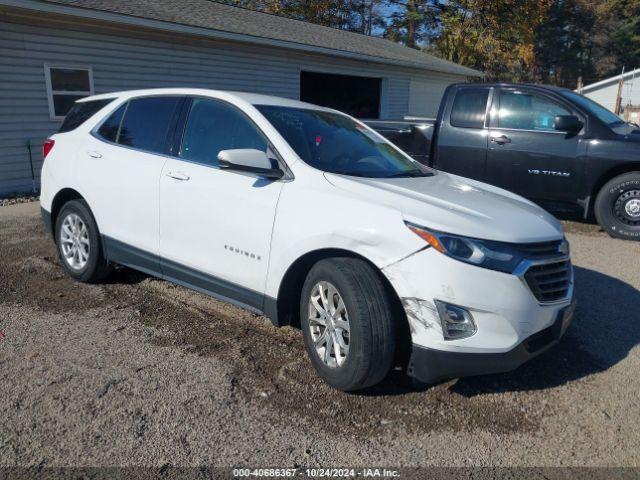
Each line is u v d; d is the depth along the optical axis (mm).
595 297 5156
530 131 7480
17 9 9219
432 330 3016
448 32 31141
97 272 4934
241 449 2803
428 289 3002
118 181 4586
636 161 6930
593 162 7129
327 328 3377
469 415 3197
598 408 3318
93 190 4801
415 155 8469
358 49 17734
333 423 3055
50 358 3631
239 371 3561
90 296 4773
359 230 3207
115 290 4934
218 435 2902
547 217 3766
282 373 3557
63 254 5164
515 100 7656
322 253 3484
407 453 2832
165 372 3504
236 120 4082
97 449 2748
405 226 3107
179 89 4535
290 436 2926
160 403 3156
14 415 2990
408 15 33625
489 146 7730
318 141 4023
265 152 3846
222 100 4195
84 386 3301
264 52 14781
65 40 10422
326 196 3430
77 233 5035
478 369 3059
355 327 3143
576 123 7066
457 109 8039
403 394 3387
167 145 4406
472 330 3021
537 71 51531
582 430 3090
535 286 3199
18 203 9188
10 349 3736
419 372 3117
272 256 3590
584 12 47719
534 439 2992
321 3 32281
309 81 17578
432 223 3082
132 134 4707
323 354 3424
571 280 3582
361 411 3184
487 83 7902
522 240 3205
